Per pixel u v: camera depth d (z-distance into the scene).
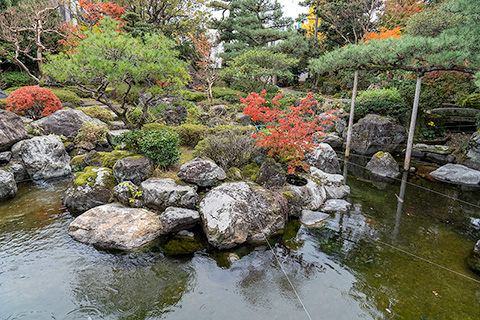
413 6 17.75
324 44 23.27
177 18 21.92
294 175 7.78
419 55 7.96
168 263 4.55
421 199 7.43
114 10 17.70
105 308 3.62
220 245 4.94
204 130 9.87
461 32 8.64
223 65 26.97
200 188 6.29
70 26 16.84
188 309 3.65
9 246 4.81
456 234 5.68
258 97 7.96
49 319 3.42
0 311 3.50
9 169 7.22
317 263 4.69
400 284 4.21
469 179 8.72
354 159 11.37
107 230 5.07
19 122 8.05
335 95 20.42
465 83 12.93
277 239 5.37
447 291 4.06
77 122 9.65
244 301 3.83
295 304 3.80
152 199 5.74
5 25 14.65
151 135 6.84
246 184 6.18
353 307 3.75
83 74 7.11
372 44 8.85
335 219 6.24
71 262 4.48
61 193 6.92
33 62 18.42
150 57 7.05
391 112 12.69
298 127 7.18
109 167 6.99
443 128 12.38
